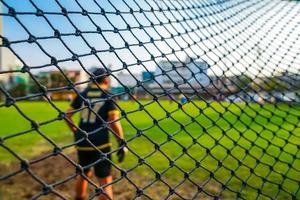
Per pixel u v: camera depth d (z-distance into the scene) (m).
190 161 7.17
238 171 6.40
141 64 2.81
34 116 18.97
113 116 4.79
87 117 4.80
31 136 11.29
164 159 7.41
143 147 8.66
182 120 12.52
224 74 4.21
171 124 11.90
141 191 2.39
